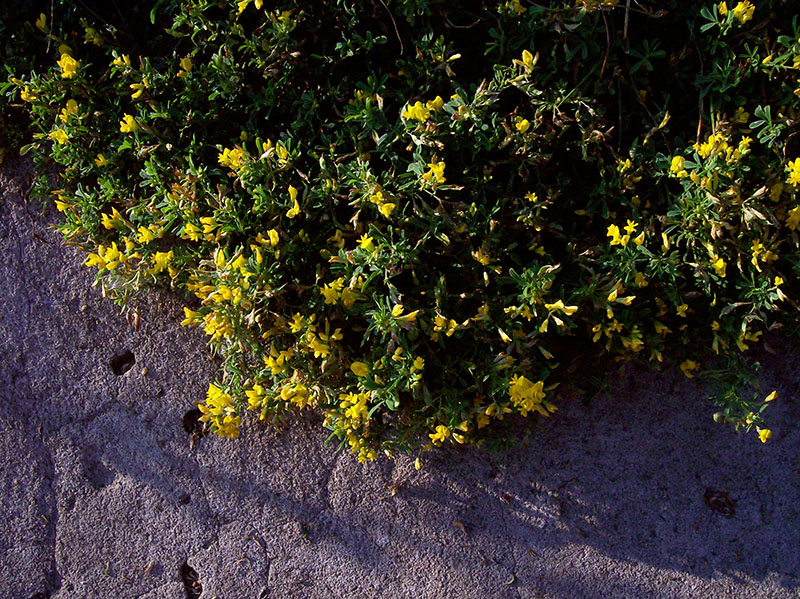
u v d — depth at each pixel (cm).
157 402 63
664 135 54
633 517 60
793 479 59
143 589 63
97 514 63
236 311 53
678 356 58
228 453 62
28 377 64
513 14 53
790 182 51
